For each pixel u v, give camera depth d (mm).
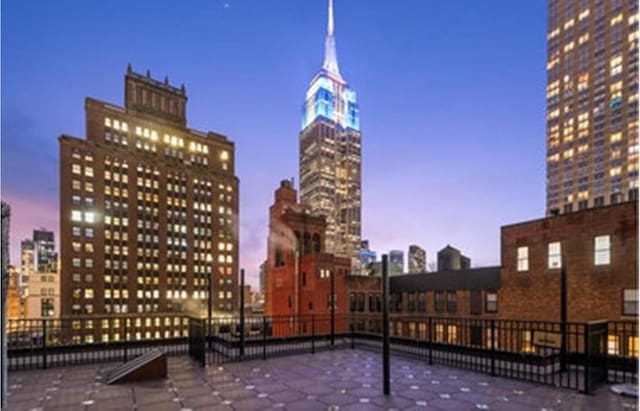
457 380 9859
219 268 111438
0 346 3924
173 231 104500
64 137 91125
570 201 132000
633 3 118625
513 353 11328
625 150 117438
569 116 134625
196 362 12016
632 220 21734
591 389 8578
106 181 95875
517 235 28297
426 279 38344
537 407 7641
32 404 7855
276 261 57188
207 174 113062
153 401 8070
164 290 100375
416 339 14555
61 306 86688
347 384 9500
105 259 93062
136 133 103562
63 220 89188
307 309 48344
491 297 31594
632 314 21328
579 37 133125
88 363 11758
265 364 11914
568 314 24203
